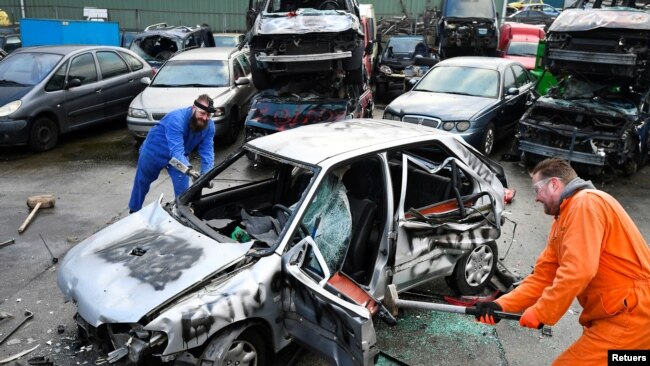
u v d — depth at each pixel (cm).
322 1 935
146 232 369
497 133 898
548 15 2484
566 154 782
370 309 322
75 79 944
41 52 967
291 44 809
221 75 994
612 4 941
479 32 1473
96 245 362
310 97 860
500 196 447
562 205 258
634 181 813
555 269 275
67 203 677
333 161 355
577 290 235
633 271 243
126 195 711
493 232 433
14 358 362
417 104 866
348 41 806
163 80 992
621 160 773
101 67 1016
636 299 241
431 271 404
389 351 379
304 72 845
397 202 394
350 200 389
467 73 948
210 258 323
